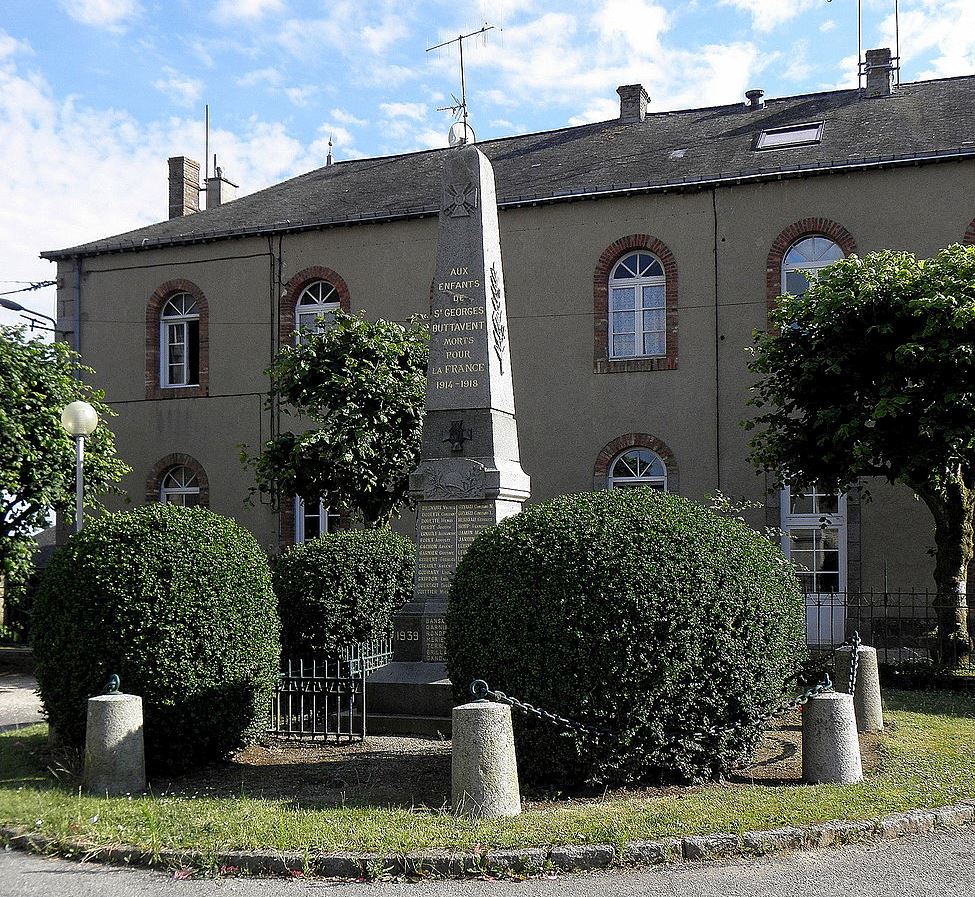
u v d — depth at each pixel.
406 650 10.85
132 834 6.67
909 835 6.89
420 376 17.44
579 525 7.96
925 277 13.48
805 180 19.19
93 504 17.67
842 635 18.34
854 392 14.13
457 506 11.00
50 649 8.55
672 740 7.73
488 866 6.18
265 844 6.42
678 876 6.13
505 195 20.78
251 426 22.53
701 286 19.69
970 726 10.39
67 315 24.00
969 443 12.42
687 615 7.61
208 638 8.52
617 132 23.80
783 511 18.98
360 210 22.25
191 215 25.39
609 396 20.06
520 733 7.63
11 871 6.30
